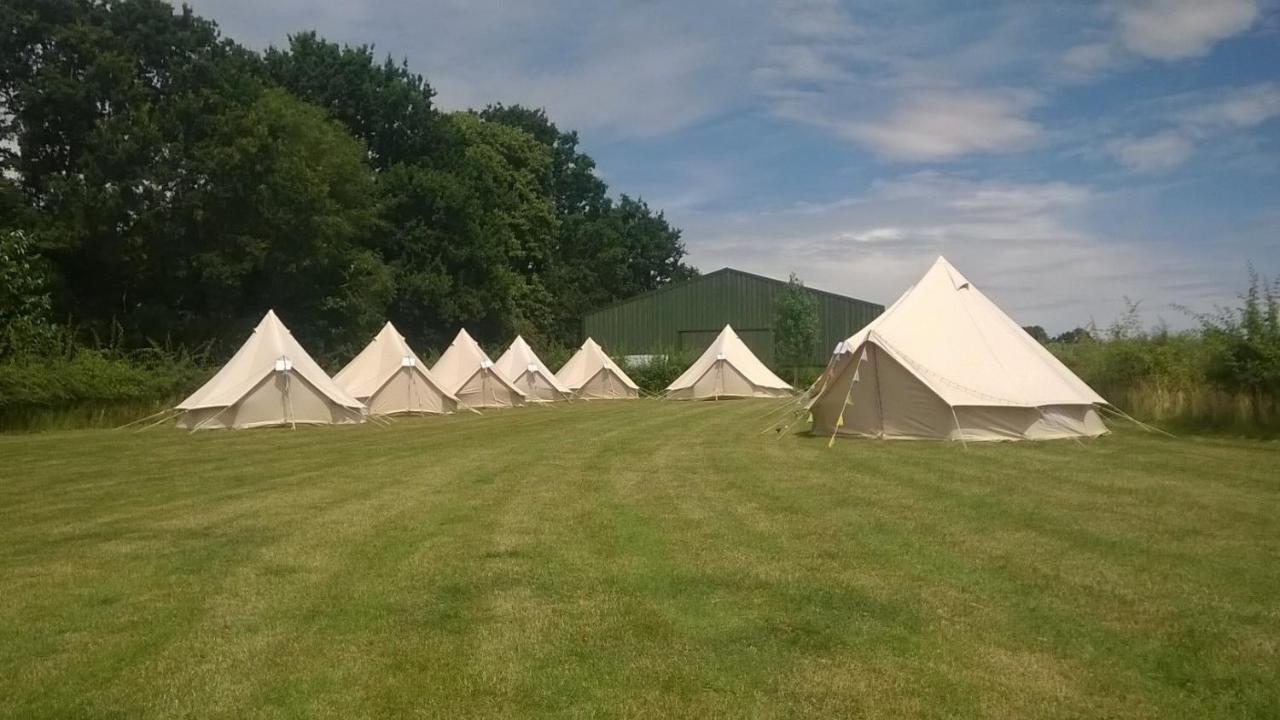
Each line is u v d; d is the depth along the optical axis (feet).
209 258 111.14
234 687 15.35
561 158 242.58
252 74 137.18
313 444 55.47
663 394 120.78
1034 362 53.16
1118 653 16.42
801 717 14.05
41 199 112.37
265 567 23.24
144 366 85.05
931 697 14.67
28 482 39.45
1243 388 53.47
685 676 15.64
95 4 115.14
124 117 108.47
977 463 40.73
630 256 253.24
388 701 14.76
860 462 41.52
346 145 138.72
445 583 21.42
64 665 16.42
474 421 75.05
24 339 80.02
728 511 29.78
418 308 155.94
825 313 153.99
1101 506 29.91
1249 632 17.38
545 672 15.88
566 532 26.86
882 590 20.34
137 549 25.48
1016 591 20.15
